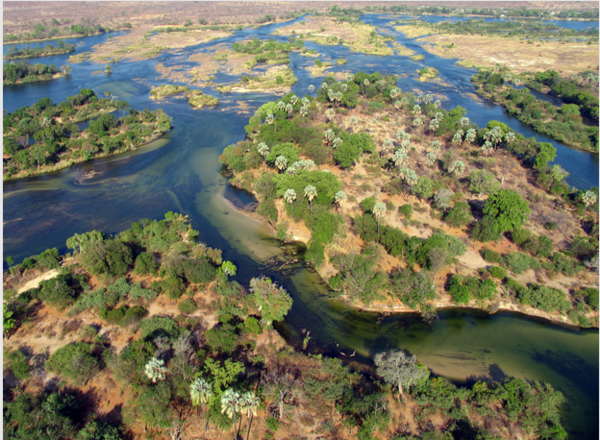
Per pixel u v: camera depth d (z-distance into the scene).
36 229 115.75
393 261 98.00
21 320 77.94
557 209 118.81
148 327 75.44
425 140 165.25
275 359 72.62
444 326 83.44
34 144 160.88
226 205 127.19
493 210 103.94
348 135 152.88
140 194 134.50
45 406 58.22
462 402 65.12
